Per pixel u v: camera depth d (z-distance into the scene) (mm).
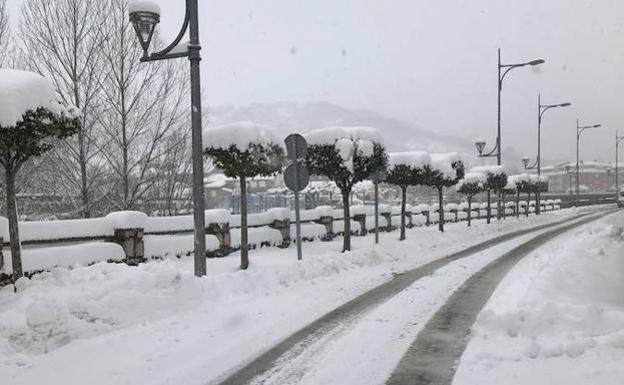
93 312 6723
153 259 11586
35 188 17891
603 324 6430
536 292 8648
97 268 8414
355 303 8516
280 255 13969
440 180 23828
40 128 7457
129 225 10922
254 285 9516
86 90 17219
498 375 5035
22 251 9055
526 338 6254
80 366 5465
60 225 9750
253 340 6367
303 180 12078
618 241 16797
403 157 20000
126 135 18078
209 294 8555
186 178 19906
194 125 9422
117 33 17594
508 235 23078
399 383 4945
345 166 14672
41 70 17062
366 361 5582
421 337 6473
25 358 5621
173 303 7727
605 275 10953
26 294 7520
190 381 5023
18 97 7188
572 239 19047
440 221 24297
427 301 8688
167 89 18766
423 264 13633
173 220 12312
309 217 18016
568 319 6551
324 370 5312
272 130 12234
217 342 6289
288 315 7641
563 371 5023
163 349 6012
